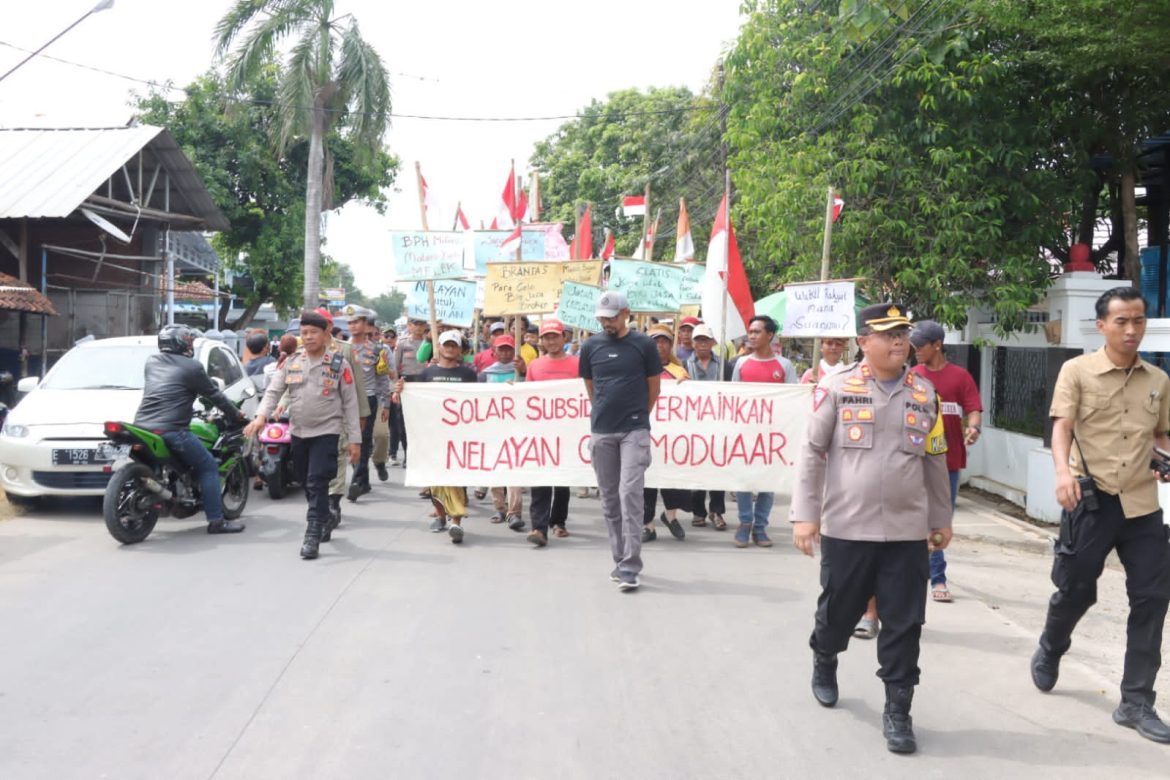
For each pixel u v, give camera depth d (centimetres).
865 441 437
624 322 706
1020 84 1101
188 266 3012
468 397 858
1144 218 1547
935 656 567
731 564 778
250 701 470
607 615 625
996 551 897
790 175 1207
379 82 2458
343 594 661
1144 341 873
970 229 1097
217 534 862
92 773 393
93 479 919
